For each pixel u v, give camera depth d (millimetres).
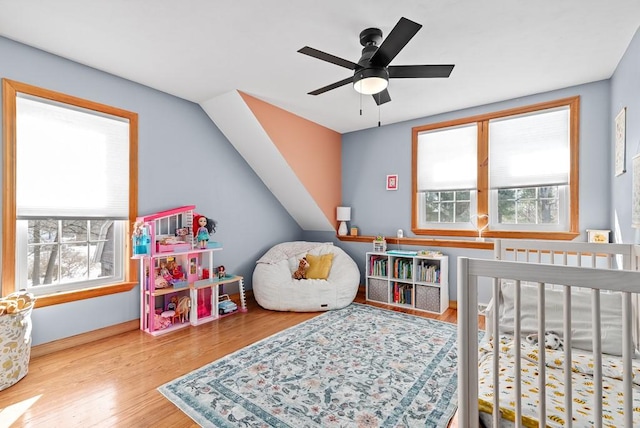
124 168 2885
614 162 2648
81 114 2611
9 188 2234
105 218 2760
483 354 1692
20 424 1618
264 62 2572
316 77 2850
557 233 3070
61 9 1896
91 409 1747
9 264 2234
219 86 3041
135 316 2955
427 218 4008
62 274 2578
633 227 2109
